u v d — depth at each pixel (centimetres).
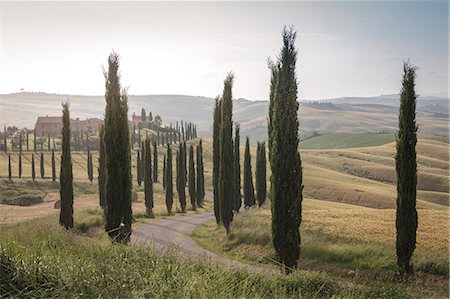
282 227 2327
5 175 11175
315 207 6669
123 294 657
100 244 930
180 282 674
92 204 7219
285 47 2380
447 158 17500
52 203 8088
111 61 2634
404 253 2400
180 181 6988
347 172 14638
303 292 1122
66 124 3434
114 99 2634
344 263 2589
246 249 3000
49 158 14250
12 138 16225
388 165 15800
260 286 848
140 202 8200
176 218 5934
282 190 2341
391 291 1396
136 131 19038
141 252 831
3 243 890
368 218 4100
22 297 657
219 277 732
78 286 671
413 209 2420
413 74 2533
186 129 18175
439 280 2281
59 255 825
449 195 11300
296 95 2383
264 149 6009
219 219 4369
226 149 3841
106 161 2586
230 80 3978
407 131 2492
